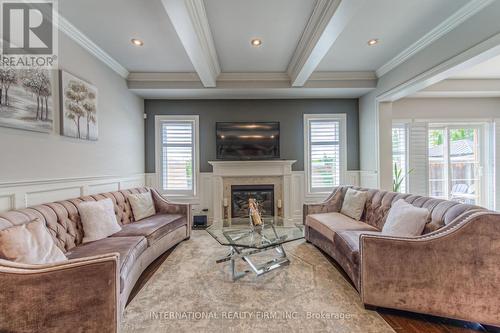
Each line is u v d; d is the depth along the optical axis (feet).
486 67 11.90
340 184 15.52
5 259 4.61
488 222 5.14
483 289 5.19
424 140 15.29
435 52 8.93
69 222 7.10
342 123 15.39
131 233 8.27
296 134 15.33
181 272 8.14
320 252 9.86
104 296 4.53
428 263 5.51
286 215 14.56
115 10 7.34
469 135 15.70
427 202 7.34
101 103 10.25
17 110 6.30
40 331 4.18
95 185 9.76
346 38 9.30
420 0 7.07
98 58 10.00
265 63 11.54
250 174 14.53
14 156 6.33
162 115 14.94
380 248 5.87
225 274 7.98
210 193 15.17
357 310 6.01
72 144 8.45
